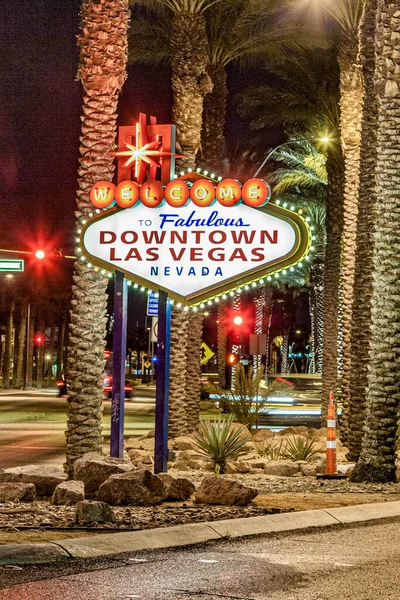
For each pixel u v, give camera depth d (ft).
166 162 72.79
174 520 51.67
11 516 51.62
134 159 72.84
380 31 75.41
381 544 47.42
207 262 70.08
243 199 69.05
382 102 75.31
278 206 68.90
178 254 70.54
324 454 95.71
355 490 68.39
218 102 139.95
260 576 39.65
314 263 293.84
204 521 51.98
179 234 70.64
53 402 221.05
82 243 72.33
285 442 103.65
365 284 102.47
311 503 60.08
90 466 59.93
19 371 357.00
